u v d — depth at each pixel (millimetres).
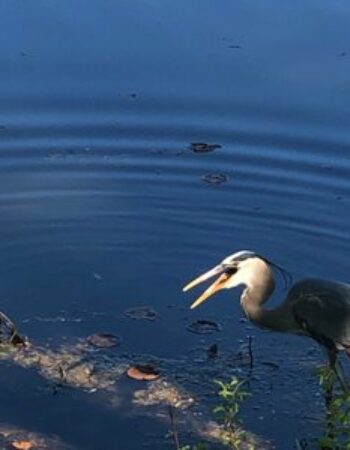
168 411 7707
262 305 8484
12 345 8438
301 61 12445
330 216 10258
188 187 10719
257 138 11406
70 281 9312
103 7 13375
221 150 11242
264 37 12836
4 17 13195
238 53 12555
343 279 9352
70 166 10953
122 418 7637
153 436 7461
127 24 13070
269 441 7426
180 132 11516
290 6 13516
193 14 13320
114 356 8352
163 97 11938
